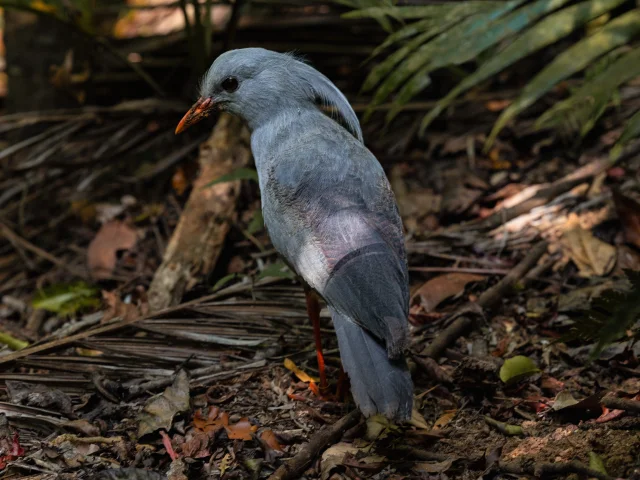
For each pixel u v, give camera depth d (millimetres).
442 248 5621
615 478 3326
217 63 4637
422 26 5668
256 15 8102
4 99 8828
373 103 5574
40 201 7105
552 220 5723
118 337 4934
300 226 3965
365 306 3625
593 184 5906
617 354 4305
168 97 7426
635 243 5301
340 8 7918
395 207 4109
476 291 5254
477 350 4660
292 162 4141
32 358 4691
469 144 6660
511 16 5543
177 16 9570
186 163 6906
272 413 4215
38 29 7590
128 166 7207
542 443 3750
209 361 4684
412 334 4816
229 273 5770
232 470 3775
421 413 4160
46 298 5676
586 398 3879
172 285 5406
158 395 4211
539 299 5027
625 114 6609
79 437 4027
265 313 5023
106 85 7871
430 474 3646
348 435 3947
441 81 7520
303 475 3744
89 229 6777
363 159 4152
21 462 3881
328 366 4648
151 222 6520
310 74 4523
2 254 6797
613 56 5730
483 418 4070
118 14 9133
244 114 4609
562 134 6508
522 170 6398
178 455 3877
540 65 7551
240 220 6156
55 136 7117
